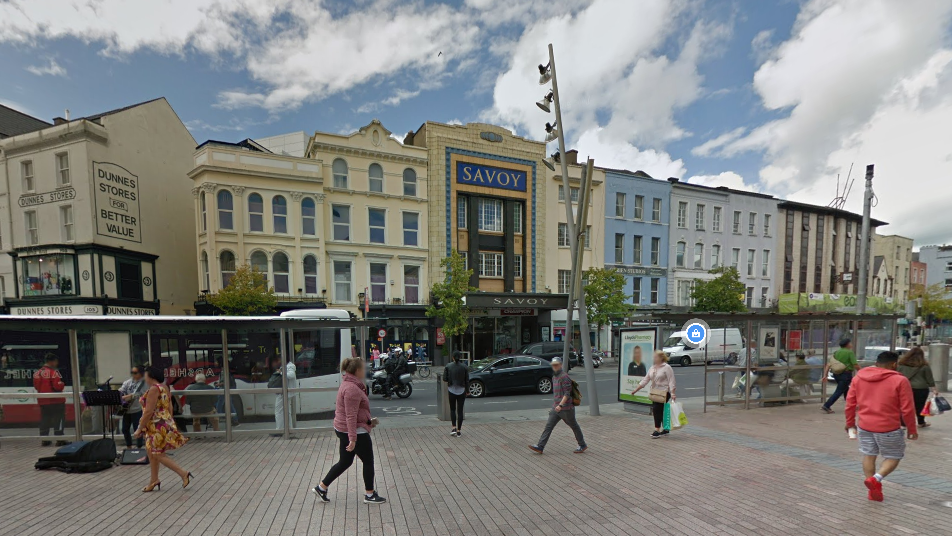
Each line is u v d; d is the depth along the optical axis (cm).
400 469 584
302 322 757
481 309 2425
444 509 450
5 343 738
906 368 800
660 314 925
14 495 496
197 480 543
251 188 1959
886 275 4353
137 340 766
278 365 815
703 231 3175
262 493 499
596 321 2283
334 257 2148
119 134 2056
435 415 1016
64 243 1911
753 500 457
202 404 765
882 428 445
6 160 1978
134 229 2125
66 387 748
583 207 995
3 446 708
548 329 2578
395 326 2272
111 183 2011
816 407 1024
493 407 1148
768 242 3425
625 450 667
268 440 743
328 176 2148
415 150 2355
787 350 1071
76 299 1884
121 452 645
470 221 2462
